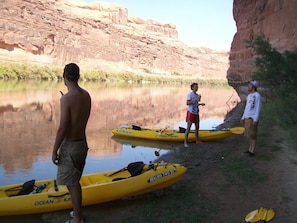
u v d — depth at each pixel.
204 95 45.19
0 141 10.85
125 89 47.44
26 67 59.00
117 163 8.57
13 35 68.06
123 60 112.62
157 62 129.38
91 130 13.62
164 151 9.75
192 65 151.12
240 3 34.75
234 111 21.56
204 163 7.50
